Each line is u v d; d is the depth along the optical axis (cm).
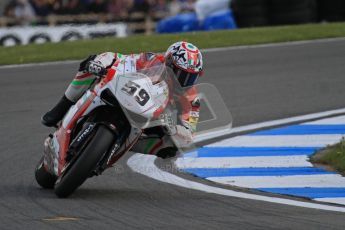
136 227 1919
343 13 6950
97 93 2195
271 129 3419
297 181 2577
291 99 3975
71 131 2252
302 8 6931
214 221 2003
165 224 1956
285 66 4728
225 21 7050
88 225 1930
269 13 7031
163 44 5469
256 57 5006
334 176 2648
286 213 2122
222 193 2392
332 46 5334
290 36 5712
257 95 4056
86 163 2133
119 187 2450
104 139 2130
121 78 2178
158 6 8312
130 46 5416
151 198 2289
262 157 2947
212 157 2944
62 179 2211
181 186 2489
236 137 3275
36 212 2070
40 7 7981
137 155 2961
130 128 2180
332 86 4247
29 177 2597
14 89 4169
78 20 7962
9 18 7962
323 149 3064
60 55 5150
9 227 1902
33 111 3716
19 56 5144
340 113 3697
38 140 3194
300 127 3444
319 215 2102
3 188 2412
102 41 5794
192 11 8412
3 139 3209
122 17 8112
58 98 3969
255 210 2155
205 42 5528
